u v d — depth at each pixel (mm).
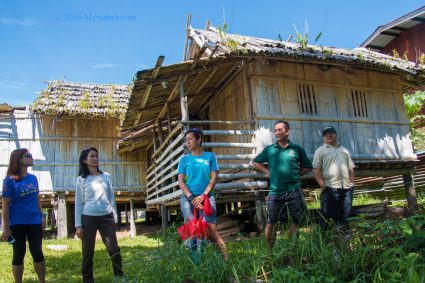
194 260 3635
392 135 9633
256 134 8172
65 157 13078
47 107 12133
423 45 17047
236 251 3943
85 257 4527
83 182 4676
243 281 3311
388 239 3395
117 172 13484
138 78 7117
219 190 7645
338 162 5137
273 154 4824
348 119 9148
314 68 9070
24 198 4578
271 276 3439
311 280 2969
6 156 12711
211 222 4316
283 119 8477
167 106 9734
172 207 11156
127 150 13312
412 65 9461
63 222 12648
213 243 4020
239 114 8914
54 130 13172
